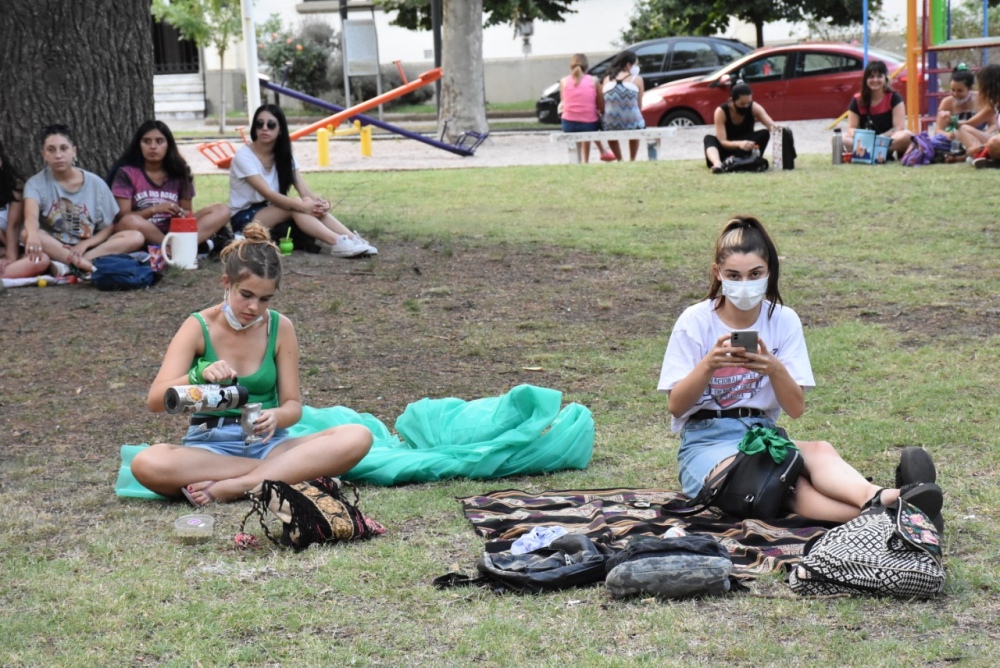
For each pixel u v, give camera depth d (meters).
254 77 16.84
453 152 20.38
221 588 3.94
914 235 10.41
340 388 6.84
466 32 22.22
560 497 4.86
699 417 4.71
